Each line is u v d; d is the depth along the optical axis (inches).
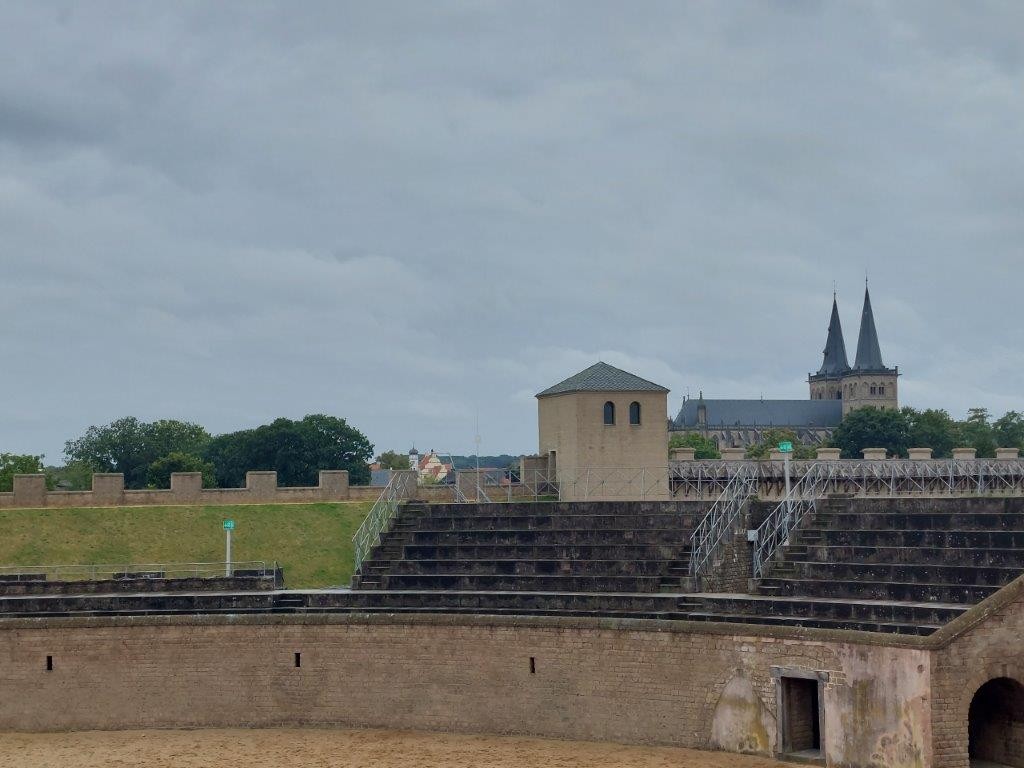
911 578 2477.9
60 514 4018.2
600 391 4094.5
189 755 2588.6
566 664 2650.1
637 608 2716.5
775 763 2321.6
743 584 2827.3
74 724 2874.0
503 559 3051.2
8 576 3326.8
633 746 2541.8
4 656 2891.2
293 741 2706.7
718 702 2447.1
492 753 2534.5
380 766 2448.3
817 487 3870.6
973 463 4510.3
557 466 4188.0
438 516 3309.5
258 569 3518.7
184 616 2896.2
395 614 2827.3
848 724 2222.0
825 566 2630.4
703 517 3002.0
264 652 2869.1
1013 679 2154.3
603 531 3043.8
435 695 2773.1
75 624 2891.2
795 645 2322.8
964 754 2103.8
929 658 2095.2
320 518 4153.5
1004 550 2377.0
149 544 3939.5
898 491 4217.5
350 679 2829.7
